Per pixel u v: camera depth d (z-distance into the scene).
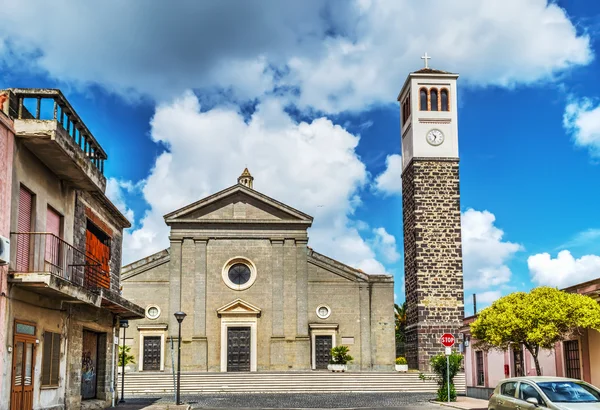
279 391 39.62
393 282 49.12
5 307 16.55
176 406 27.48
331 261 48.97
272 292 47.97
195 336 46.75
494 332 22.64
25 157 18.11
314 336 47.91
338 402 32.03
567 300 21.62
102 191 22.80
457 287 45.91
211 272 48.09
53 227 20.56
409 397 35.00
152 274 47.84
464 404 27.78
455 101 48.06
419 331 45.31
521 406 15.77
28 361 18.14
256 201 49.12
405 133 50.28
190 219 48.41
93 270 24.36
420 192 46.88
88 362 25.08
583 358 22.59
